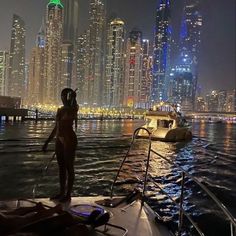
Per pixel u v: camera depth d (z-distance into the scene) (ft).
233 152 111.04
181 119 137.08
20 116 229.25
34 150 84.79
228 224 35.70
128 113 554.46
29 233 15.88
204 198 46.24
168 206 41.39
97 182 52.70
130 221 20.43
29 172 57.00
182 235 32.30
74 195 44.93
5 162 66.49
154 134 127.85
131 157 82.33
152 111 132.57
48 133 138.00
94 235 17.90
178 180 57.62
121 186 50.72
